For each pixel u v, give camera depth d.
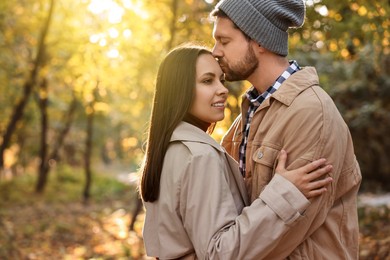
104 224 14.98
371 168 19.61
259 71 2.80
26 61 14.20
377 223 8.22
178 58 2.78
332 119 2.60
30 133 26.91
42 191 23.75
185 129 2.72
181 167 2.64
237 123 3.18
